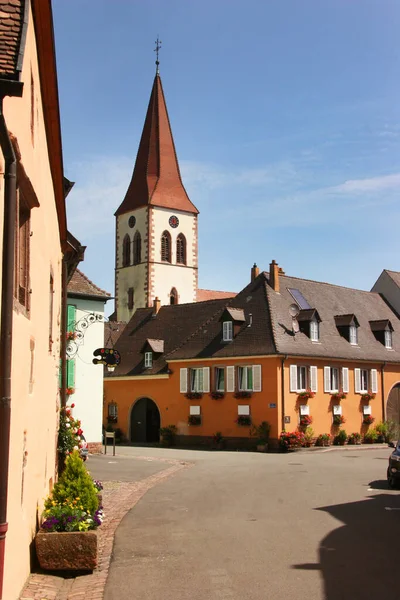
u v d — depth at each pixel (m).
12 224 6.66
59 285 16.53
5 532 6.65
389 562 10.13
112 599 8.41
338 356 41.50
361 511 14.88
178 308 50.47
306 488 18.91
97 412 31.69
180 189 77.25
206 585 8.98
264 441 37.00
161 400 44.00
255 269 45.25
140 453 33.78
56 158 12.16
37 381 9.73
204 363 41.41
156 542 11.76
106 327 55.34
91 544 9.59
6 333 6.68
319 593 8.55
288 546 11.31
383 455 32.47
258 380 38.31
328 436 39.94
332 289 48.50
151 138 77.19
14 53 6.48
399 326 51.59
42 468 10.85
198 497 17.30
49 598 8.31
